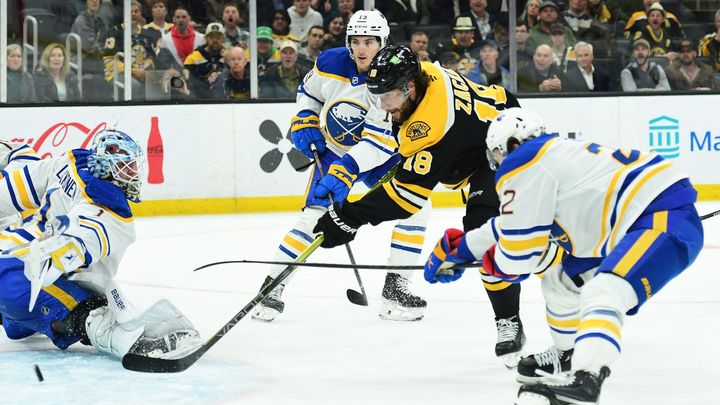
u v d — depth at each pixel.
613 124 14.84
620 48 15.12
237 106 14.18
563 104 14.78
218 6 14.30
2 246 6.06
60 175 5.98
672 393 5.09
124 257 10.45
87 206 5.72
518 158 4.50
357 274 7.71
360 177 7.25
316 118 7.52
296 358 6.02
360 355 6.10
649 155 4.59
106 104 13.85
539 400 4.18
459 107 5.73
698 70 15.29
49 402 5.00
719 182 14.98
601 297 4.29
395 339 6.56
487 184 5.98
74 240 5.59
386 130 6.80
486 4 14.84
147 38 14.16
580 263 4.91
